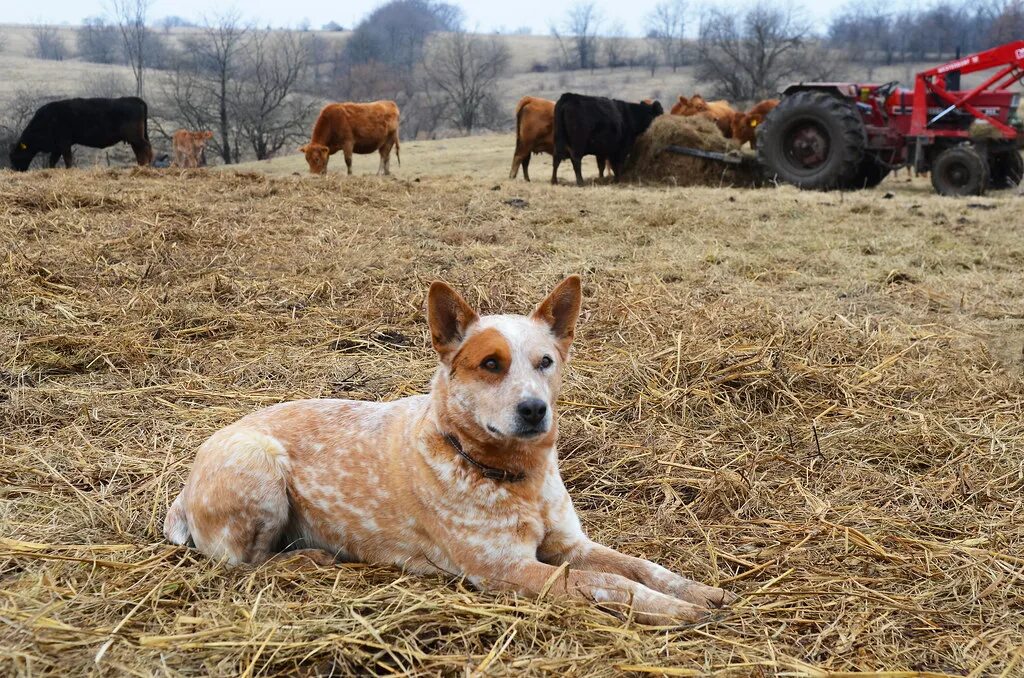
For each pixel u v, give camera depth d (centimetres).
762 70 6488
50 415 557
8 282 768
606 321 740
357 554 397
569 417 576
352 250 947
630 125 2081
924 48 10394
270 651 321
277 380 634
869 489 482
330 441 403
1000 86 1794
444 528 371
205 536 388
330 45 13188
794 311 763
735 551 417
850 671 318
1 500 445
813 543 422
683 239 1079
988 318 770
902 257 988
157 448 518
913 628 348
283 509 395
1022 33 9219
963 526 436
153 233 934
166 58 10212
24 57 12388
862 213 1259
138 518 438
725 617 348
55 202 1065
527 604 347
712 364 630
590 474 504
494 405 355
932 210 1276
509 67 12400
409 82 9388
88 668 309
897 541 418
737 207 1298
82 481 475
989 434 537
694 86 9131
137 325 715
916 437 538
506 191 1457
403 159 3183
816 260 964
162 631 334
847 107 1731
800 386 616
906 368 643
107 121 2562
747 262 949
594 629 334
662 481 491
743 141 2677
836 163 1733
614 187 1814
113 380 622
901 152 1831
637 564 377
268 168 3173
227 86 6319
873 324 738
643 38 15162
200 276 841
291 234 1016
